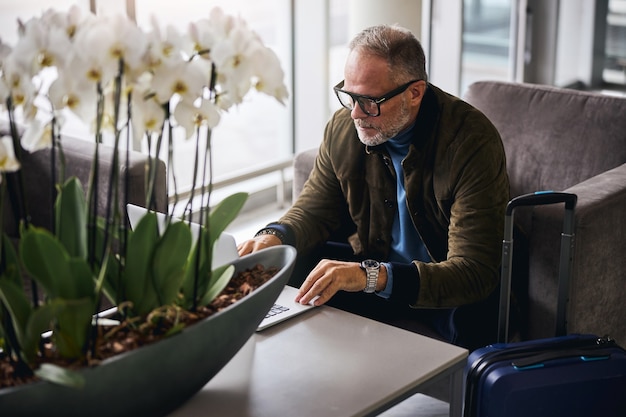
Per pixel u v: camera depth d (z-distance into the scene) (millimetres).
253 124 4199
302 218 2480
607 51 5836
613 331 2586
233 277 1695
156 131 1400
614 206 2432
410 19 4090
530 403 1968
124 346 1414
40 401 1295
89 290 1357
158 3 3543
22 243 1303
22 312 1349
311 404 1568
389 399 1599
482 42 5176
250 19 4012
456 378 1773
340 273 2029
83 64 1286
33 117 1345
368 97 2225
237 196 1580
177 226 1435
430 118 2297
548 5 5500
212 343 1465
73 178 1446
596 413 2031
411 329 2332
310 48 4246
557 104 2777
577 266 2352
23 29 1370
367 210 2471
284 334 1831
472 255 2219
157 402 1450
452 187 2287
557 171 2740
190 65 1363
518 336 2406
